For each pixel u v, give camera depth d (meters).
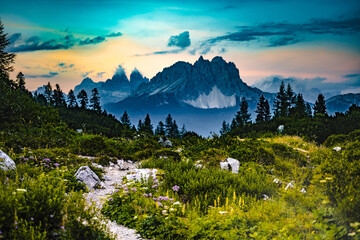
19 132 14.62
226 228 5.22
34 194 5.06
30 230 4.24
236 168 11.90
